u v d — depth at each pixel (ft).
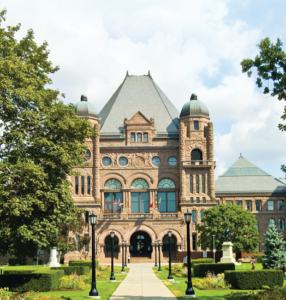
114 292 130.82
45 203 131.23
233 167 384.47
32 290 123.03
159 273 216.54
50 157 138.31
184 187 328.90
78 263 222.89
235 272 138.82
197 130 336.49
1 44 138.00
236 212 276.00
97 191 330.13
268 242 204.13
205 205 327.26
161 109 365.20
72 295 120.16
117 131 351.05
